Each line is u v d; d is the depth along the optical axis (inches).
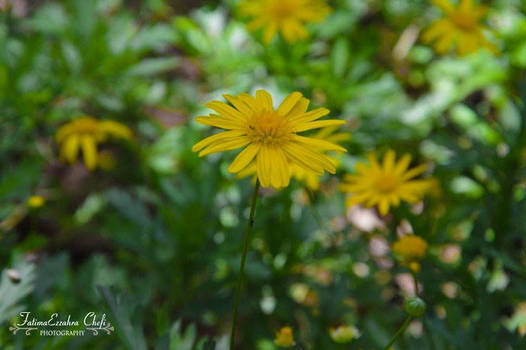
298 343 22.8
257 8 30.3
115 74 31.3
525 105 25.6
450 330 22.9
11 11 31.1
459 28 29.3
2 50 29.6
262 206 26.1
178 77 35.4
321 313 24.7
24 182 25.5
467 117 30.2
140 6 38.6
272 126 20.0
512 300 23.8
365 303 25.1
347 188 25.1
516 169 25.4
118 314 20.9
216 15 34.7
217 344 22.6
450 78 32.8
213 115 20.2
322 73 31.4
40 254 28.2
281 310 25.4
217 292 26.0
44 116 30.2
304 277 26.4
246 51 33.5
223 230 26.5
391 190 24.8
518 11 34.3
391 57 35.6
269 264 26.2
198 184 26.8
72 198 29.8
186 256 26.0
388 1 37.0
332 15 33.3
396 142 30.0
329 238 26.8
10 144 28.7
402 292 26.4
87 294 24.6
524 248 25.4
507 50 31.8
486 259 25.0
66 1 33.9
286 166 19.9
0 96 28.9
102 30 30.7
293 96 20.7
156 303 26.0
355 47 34.5
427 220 25.8
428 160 30.2
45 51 31.2
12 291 21.8
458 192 28.2
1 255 24.9
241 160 19.9
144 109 32.3
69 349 21.8
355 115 31.0
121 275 25.5
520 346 22.5
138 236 26.1
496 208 25.2
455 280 24.2
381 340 23.4
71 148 28.2
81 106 31.5
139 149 30.2
